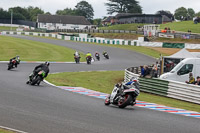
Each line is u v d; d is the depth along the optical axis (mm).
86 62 60094
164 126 14062
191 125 14969
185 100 26766
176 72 33312
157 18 145500
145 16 146500
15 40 98688
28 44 89188
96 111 16312
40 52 74125
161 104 23000
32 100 17953
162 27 132250
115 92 18500
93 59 64188
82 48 87625
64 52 77250
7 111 14359
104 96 23156
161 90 29281
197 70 33500
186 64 33438
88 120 13844
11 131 11117
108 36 118438
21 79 29125
